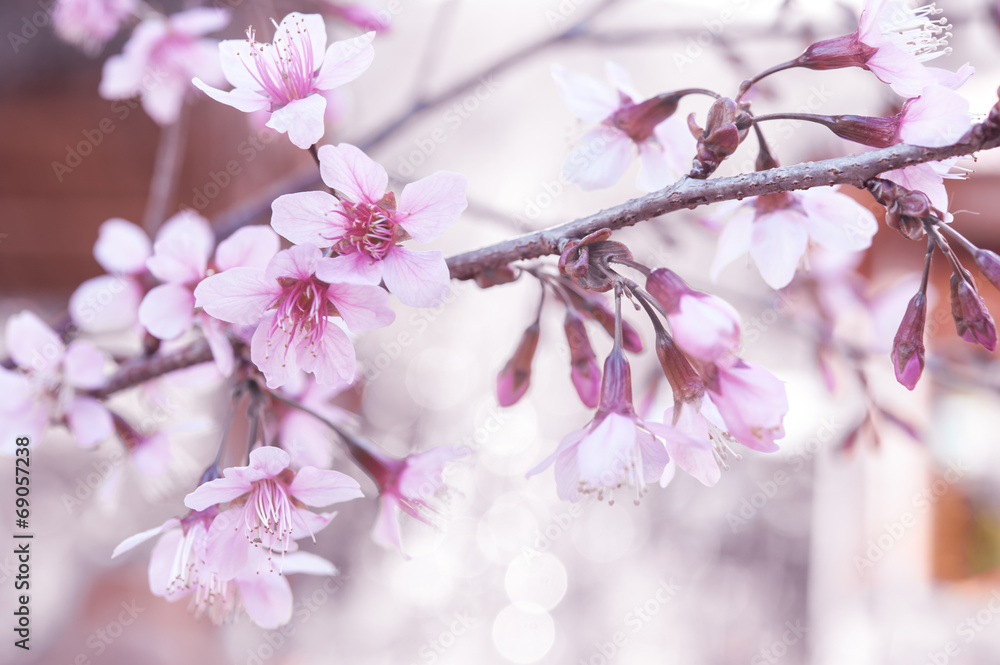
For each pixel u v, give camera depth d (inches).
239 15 20.6
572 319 15.8
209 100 24.9
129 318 17.8
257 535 15.1
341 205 14.7
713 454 14.8
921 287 14.6
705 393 14.9
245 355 15.7
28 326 16.8
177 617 32.3
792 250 15.8
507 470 42.9
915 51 14.9
